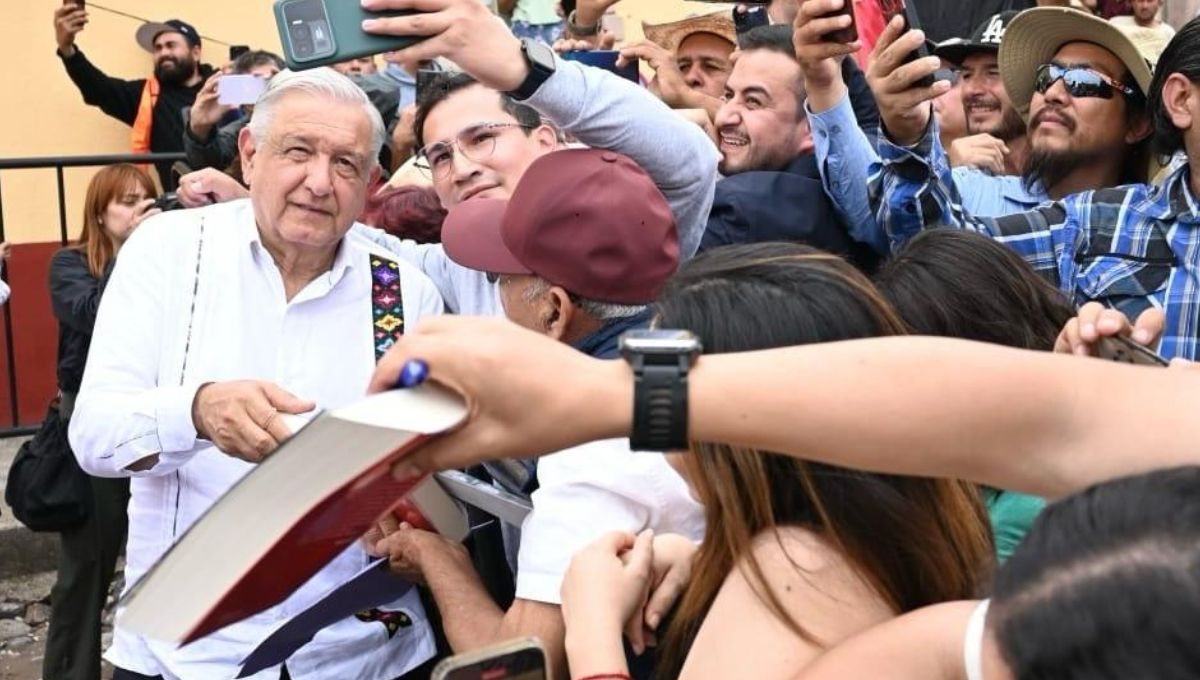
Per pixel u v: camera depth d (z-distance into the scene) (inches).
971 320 82.8
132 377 99.6
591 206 87.0
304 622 88.4
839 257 62.9
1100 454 44.0
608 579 66.7
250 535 42.6
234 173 157.1
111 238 183.2
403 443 40.9
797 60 116.9
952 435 43.7
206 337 101.1
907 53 106.2
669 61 159.3
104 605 177.0
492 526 97.6
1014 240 112.4
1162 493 38.8
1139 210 110.0
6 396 244.2
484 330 43.2
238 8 275.0
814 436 43.6
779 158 130.8
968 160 144.6
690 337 44.2
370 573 90.3
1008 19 154.1
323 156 98.8
